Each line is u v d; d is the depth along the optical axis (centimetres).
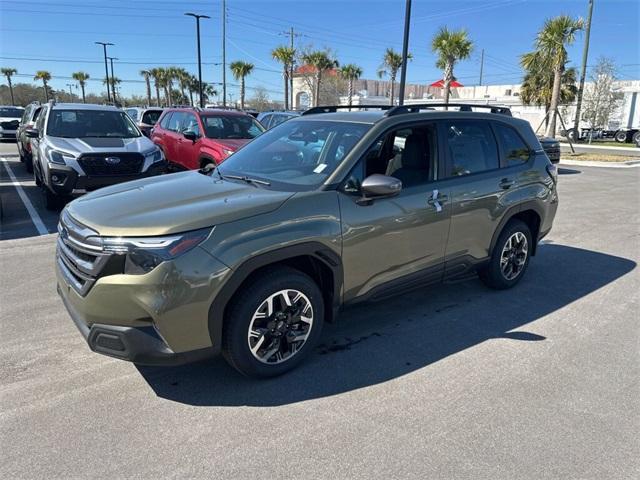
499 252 487
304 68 4194
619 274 580
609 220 894
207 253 288
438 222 409
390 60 3606
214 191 348
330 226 337
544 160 526
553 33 2231
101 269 282
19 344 377
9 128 2386
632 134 3606
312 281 340
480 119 468
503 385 336
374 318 443
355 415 299
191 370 347
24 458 256
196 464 255
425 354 377
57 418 290
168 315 281
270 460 259
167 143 1131
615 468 258
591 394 327
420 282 416
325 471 252
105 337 287
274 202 322
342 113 432
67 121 908
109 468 251
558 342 401
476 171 451
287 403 310
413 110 421
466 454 266
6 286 495
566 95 3466
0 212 786
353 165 359
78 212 324
